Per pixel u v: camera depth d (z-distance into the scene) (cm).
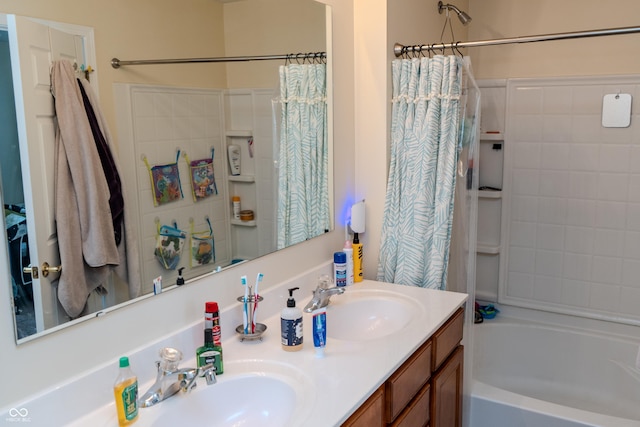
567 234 307
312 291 225
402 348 172
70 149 130
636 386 289
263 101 195
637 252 292
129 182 146
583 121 295
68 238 130
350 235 256
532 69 306
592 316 306
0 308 115
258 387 155
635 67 281
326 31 224
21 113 119
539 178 310
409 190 241
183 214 164
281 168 207
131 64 145
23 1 118
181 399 141
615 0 281
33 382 123
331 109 232
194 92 167
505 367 320
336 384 148
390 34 237
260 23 191
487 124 319
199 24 167
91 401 134
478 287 332
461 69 232
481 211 327
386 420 165
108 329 140
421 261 241
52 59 125
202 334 168
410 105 235
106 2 137
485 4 314
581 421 228
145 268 151
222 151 179
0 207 115
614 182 292
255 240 195
